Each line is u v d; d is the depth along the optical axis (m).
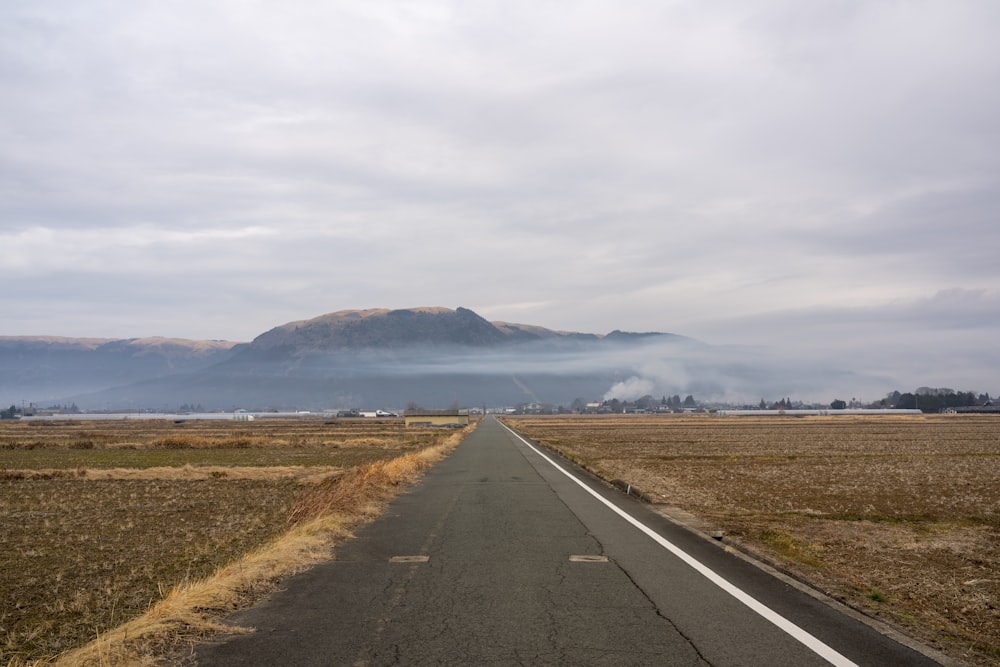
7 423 185.38
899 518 15.36
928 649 5.94
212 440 66.25
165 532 15.44
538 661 5.62
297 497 22.25
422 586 8.30
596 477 25.03
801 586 8.28
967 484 23.12
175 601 7.20
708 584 8.38
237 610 7.26
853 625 6.65
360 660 5.68
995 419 155.75
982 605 7.86
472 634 6.37
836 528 13.41
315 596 7.83
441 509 15.82
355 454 50.00
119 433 100.75
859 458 38.16
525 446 50.31
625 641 6.14
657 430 95.06
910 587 8.67
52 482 29.52
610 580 8.59
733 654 5.79
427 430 108.69
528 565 9.52
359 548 10.87
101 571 11.30
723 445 54.53
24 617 8.58
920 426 106.44
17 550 13.34
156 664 5.58
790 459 37.50
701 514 15.32
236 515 18.17
